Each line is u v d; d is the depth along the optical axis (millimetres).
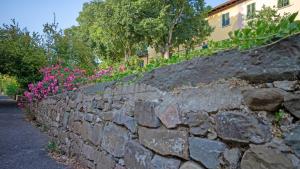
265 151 1349
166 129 2117
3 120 10305
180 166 1946
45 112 8086
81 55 12852
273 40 1440
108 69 5234
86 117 4070
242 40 1694
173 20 24812
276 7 17547
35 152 5168
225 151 1583
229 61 1639
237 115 1519
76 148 4441
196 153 1795
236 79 1583
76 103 4664
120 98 2994
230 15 23641
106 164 3215
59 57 12852
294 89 1277
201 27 25391
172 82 2131
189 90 1927
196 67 1897
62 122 5539
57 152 5164
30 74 14047
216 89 1700
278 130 1311
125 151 2758
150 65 3018
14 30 15250
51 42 13586
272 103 1348
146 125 2389
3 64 14219
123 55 27188
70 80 6871
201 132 1773
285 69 1317
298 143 1214
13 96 27812
